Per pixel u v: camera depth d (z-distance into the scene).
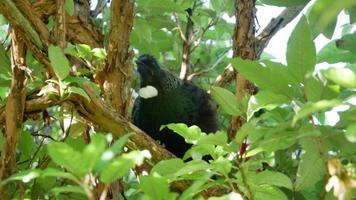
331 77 2.96
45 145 6.00
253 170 4.40
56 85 5.24
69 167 2.65
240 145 4.00
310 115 3.80
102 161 2.67
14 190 5.38
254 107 3.79
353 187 3.06
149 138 5.29
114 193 5.50
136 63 7.46
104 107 5.27
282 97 3.73
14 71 5.36
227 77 7.47
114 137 5.32
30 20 5.21
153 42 8.13
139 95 7.52
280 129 3.90
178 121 7.50
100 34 7.25
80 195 5.48
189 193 3.19
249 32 6.76
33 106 5.36
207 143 4.06
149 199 3.03
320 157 3.96
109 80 5.91
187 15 8.11
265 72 3.71
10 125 5.34
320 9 2.04
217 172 4.03
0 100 6.76
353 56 5.92
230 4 8.25
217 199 3.53
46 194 5.97
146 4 6.90
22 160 5.94
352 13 5.42
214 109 7.67
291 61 3.65
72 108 5.55
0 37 8.42
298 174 4.09
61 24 5.44
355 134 2.48
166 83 7.48
